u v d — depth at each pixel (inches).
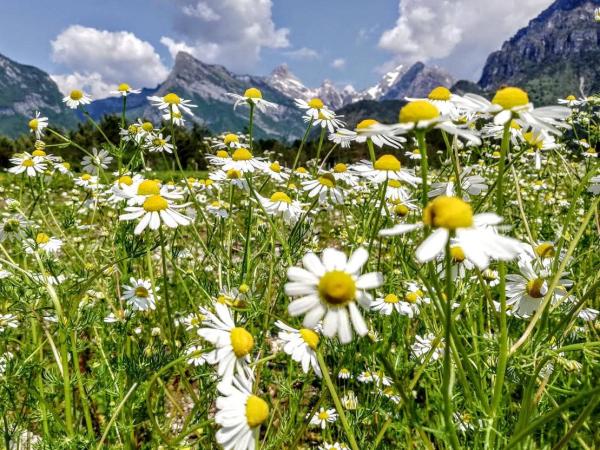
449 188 6.8
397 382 4.0
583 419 3.8
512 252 3.4
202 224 14.5
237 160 9.5
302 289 4.0
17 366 7.1
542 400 5.9
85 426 8.6
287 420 7.7
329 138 9.6
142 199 7.1
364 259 4.2
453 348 4.9
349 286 4.0
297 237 8.2
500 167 4.7
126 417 7.4
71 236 13.0
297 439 6.0
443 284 6.8
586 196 12.8
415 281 8.9
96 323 8.4
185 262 12.1
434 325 7.4
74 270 11.2
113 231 10.7
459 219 3.5
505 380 6.2
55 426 7.7
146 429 8.0
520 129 7.3
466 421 6.3
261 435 8.2
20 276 8.0
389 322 9.3
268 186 16.1
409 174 6.8
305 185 8.6
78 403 8.8
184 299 11.9
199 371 7.3
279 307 10.5
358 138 6.8
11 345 10.7
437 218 3.6
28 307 7.0
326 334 3.9
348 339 3.9
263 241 9.8
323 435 7.8
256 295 7.8
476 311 8.1
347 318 4.0
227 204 12.9
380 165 6.7
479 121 8.1
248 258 8.3
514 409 6.4
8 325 8.4
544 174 14.6
